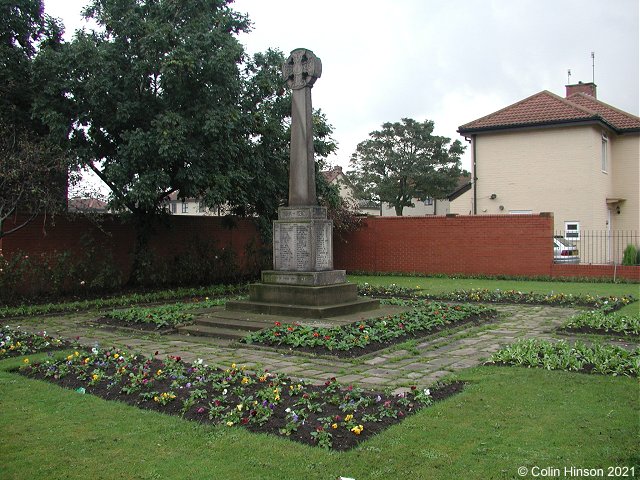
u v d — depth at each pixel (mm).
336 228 22484
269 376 6441
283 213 11375
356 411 5172
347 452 4316
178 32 14078
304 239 11109
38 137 13836
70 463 4195
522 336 9359
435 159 44750
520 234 19594
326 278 11070
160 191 15062
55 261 14672
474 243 20453
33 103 13750
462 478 3867
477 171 27016
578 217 24953
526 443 4418
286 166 17891
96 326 10609
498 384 6023
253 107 16938
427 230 21422
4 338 8695
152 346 8688
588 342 8672
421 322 9812
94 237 16297
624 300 13203
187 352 8211
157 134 13570
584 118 24312
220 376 6215
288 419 4938
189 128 14039
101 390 6086
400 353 7980
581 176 24891
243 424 4945
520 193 26125
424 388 5957
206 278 18812
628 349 7816
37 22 14930
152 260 16562
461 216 20688
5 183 12711
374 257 22594
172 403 5531
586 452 4227
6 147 13008
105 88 13461
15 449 4469
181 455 4320
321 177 18734
